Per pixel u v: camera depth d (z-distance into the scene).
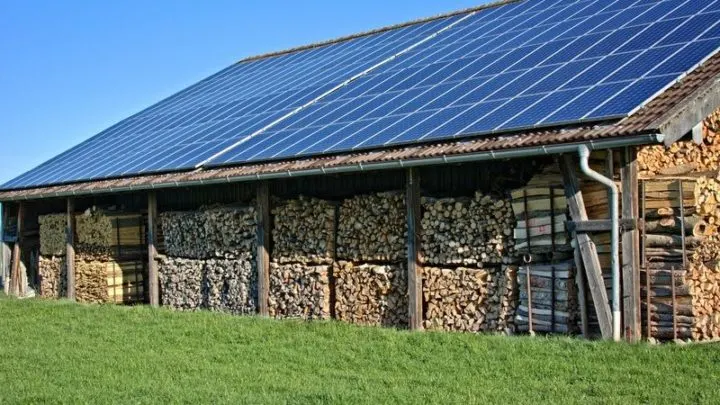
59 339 16.00
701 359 11.36
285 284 18.28
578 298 13.55
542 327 13.89
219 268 19.98
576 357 11.92
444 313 15.48
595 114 12.89
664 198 13.05
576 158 13.24
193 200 21.55
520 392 10.49
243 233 19.52
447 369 12.02
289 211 18.38
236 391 11.23
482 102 15.55
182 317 17.80
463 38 21.25
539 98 14.52
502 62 17.48
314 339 14.58
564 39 17.22
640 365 11.35
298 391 11.05
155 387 11.59
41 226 26.41
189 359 13.57
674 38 14.63
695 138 12.37
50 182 25.27
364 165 15.27
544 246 14.05
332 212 17.67
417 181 15.71
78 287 24.17
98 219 23.53
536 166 14.61
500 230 14.70
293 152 17.44
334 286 17.64
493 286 14.79
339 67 24.16
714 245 13.27
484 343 13.14
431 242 15.68
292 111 20.89
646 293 13.00
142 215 23.70
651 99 12.72
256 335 15.19
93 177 23.25
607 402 9.83
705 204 13.05
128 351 14.46
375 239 16.88
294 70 26.64
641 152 13.39
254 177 17.38
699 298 12.91
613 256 12.82
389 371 12.18
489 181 15.40
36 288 27.16
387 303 16.50
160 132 25.45
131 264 23.47
